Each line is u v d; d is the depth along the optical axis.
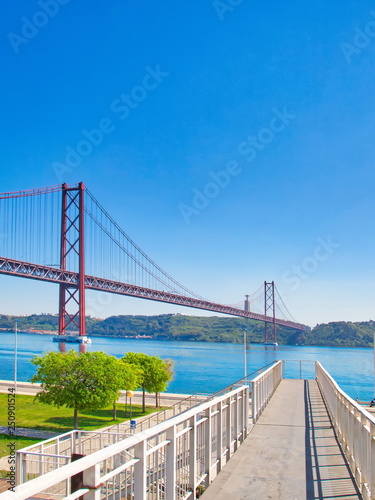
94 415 41.94
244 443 8.98
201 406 6.25
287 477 6.71
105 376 36.19
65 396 34.72
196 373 96.56
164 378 48.28
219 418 7.31
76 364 35.88
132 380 41.78
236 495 5.93
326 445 8.80
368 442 5.56
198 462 6.32
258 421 11.40
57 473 2.79
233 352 154.88
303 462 7.56
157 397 49.31
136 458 4.06
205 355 140.38
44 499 5.88
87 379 35.81
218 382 83.12
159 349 163.88
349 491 6.09
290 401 14.96
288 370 103.19
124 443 3.69
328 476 6.76
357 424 6.53
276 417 11.97
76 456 7.71
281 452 8.26
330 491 6.08
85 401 34.53
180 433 5.35
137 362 47.53
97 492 3.29
